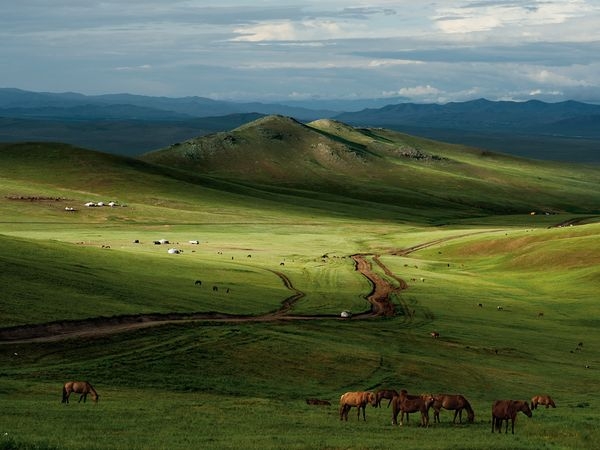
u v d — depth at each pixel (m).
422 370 62.75
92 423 34.88
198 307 81.31
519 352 75.44
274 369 58.94
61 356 56.34
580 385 61.50
